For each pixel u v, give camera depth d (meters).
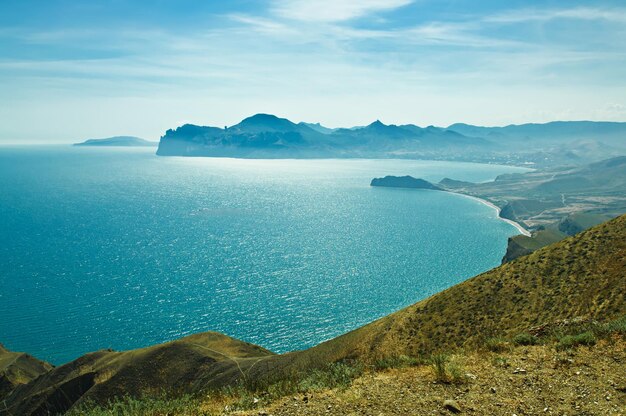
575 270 48.16
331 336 126.44
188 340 87.44
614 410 10.52
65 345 121.69
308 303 155.62
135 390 72.31
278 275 192.12
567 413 10.57
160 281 181.12
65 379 79.94
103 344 122.31
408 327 52.81
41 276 186.62
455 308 52.25
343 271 199.50
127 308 149.50
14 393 84.75
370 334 56.06
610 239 50.59
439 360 14.36
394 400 11.80
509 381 12.81
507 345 17.22
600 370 13.09
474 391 12.23
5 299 157.75
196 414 12.20
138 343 122.81
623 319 18.62
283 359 66.56
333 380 14.00
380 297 162.50
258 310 148.12
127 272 194.12
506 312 47.16
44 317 141.50
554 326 19.58
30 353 117.12
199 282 180.25
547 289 47.50
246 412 11.70
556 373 13.17
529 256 57.53
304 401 12.19
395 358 16.72
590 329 17.44
